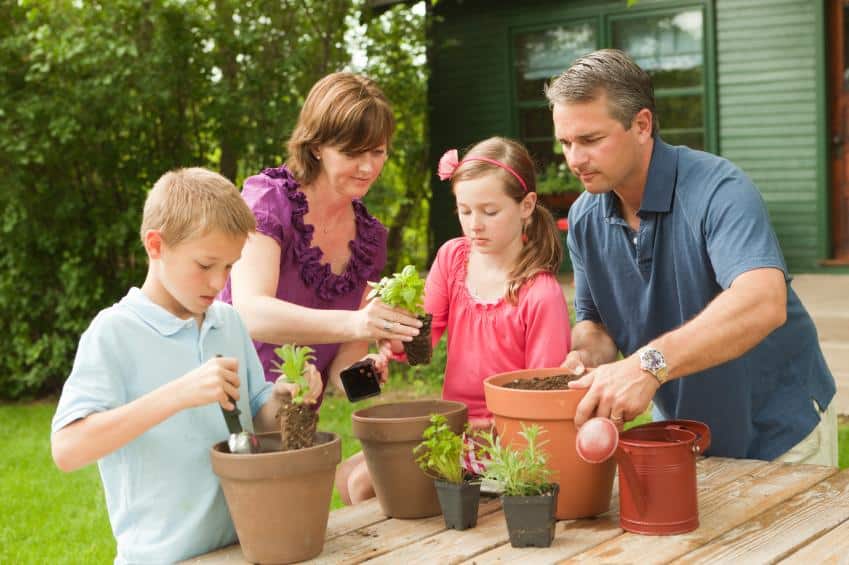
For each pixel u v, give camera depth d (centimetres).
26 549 424
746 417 263
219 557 188
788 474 228
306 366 199
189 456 194
